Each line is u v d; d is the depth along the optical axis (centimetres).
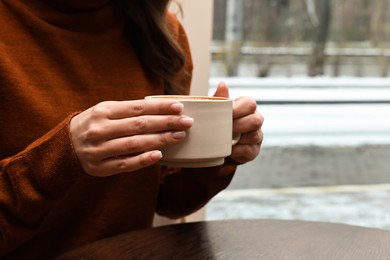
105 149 55
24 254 79
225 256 69
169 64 89
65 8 80
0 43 74
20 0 78
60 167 58
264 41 768
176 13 125
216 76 754
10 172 61
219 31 748
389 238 76
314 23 783
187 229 79
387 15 811
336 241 75
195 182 86
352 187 324
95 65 82
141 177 86
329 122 538
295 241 74
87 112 57
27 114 74
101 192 82
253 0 748
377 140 468
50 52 78
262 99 625
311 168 369
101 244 72
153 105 56
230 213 267
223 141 63
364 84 782
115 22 86
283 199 294
